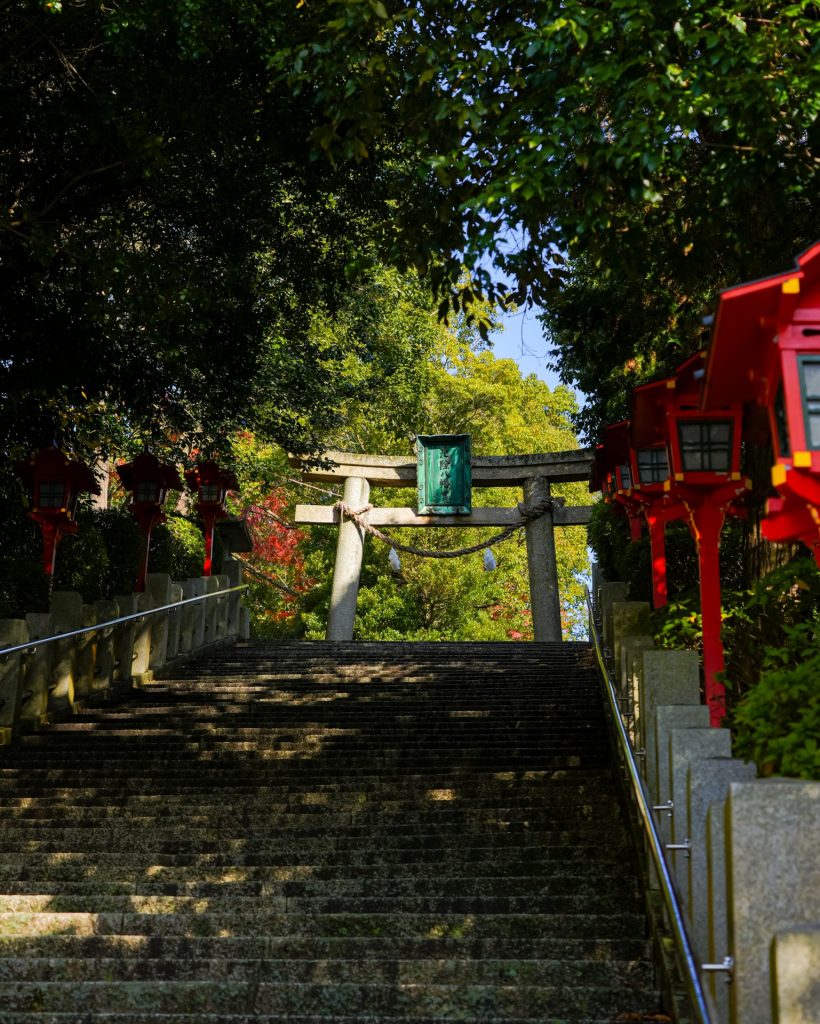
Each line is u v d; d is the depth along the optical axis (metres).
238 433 20.59
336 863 7.48
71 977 5.82
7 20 11.58
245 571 34.91
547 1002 5.39
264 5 10.51
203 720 12.02
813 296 5.02
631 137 7.27
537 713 12.19
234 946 6.05
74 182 11.94
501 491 33.09
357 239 14.30
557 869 7.20
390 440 33.22
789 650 6.78
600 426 15.34
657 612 10.61
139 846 7.86
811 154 8.53
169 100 11.70
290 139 12.53
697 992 3.87
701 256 9.04
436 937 6.05
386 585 31.73
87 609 13.12
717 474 8.68
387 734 11.13
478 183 8.71
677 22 7.23
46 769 10.09
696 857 4.64
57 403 15.94
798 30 7.41
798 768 4.78
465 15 8.54
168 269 12.06
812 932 2.83
